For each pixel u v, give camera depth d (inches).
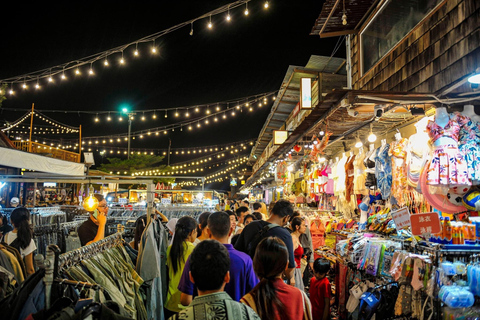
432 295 135.6
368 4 296.2
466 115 168.1
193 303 69.9
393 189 219.6
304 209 391.5
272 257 92.2
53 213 298.4
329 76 446.6
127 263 137.7
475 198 161.8
